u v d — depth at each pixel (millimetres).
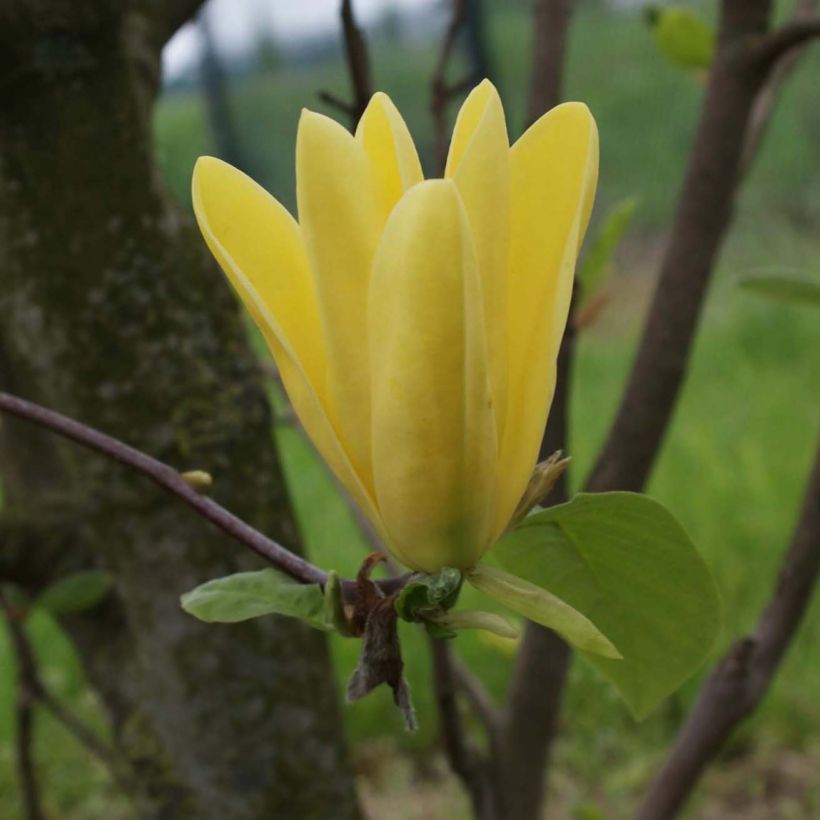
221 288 599
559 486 611
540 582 451
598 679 1453
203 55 3143
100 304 571
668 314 658
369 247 369
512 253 384
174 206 589
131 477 594
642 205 4141
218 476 596
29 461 785
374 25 4672
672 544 433
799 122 4074
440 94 664
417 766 1497
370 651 378
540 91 681
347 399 376
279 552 413
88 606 699
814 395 2404
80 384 582
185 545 606
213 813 665
